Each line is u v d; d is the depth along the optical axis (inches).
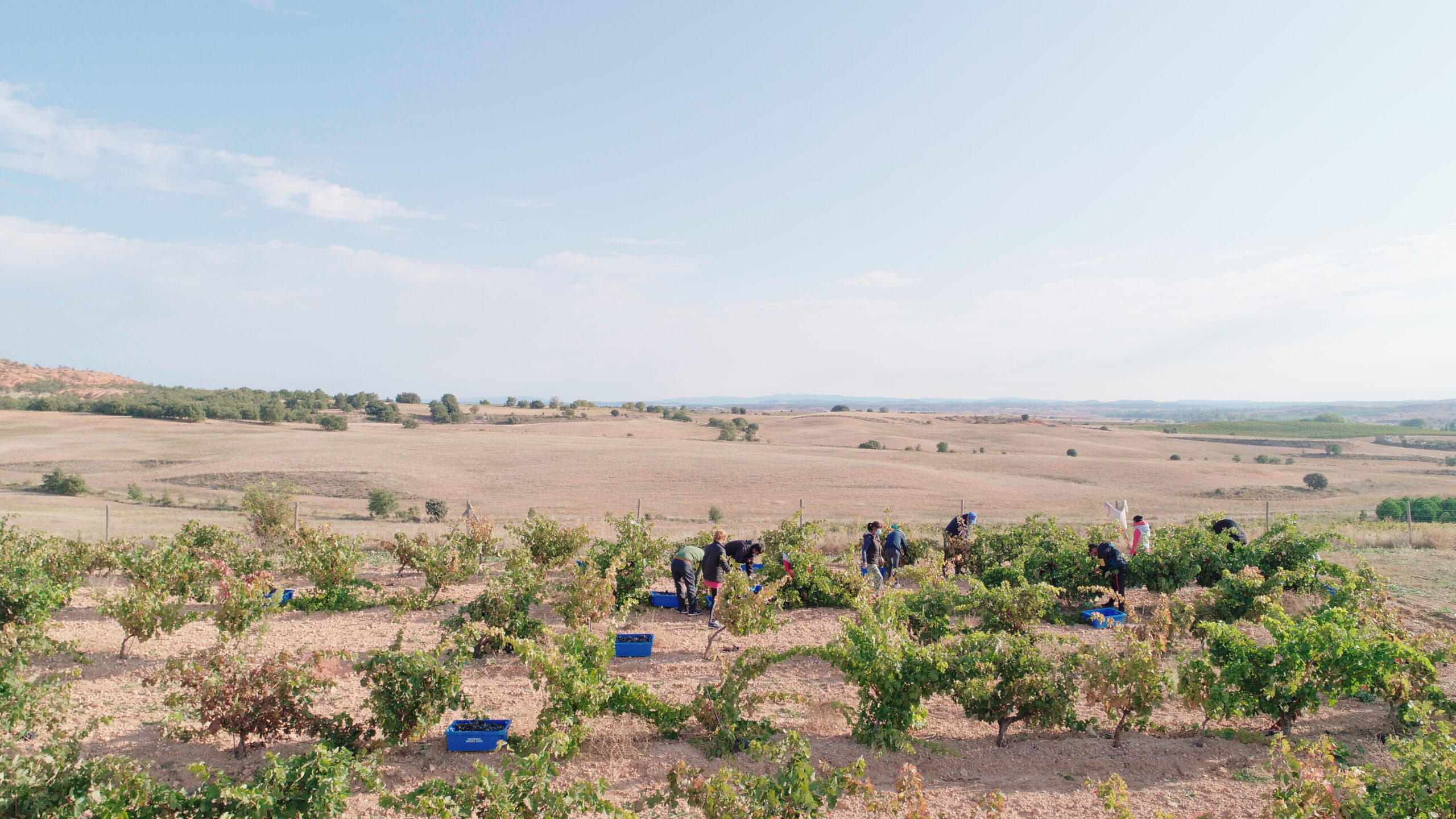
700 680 366.0
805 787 199.5
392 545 609.6
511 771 210.2
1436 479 2586.1
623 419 4845.0
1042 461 3009.4
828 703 335.0
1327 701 301.3
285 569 581.6
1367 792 195.2
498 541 645.9
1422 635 334.6
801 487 2186.3
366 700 284.5
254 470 2122.3
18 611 369.4
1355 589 426.9
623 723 305.1
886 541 550.6
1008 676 292.7
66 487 1756.9
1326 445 4106.8
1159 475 2672.2
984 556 599.5
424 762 271.4
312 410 4463.6
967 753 286.4
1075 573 514.6
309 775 209.8
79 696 326.6
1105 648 299.9
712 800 201.0
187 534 587.2
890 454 3164.4
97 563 547.5
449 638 285.4
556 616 483.8
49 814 181.3
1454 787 178.1
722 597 394.6
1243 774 265.6
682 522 1492.4
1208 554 519.5
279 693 263.7
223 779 199.6
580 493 2039.9
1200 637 432.5
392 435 3132.4
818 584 526.3
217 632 431.2
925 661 287.7
